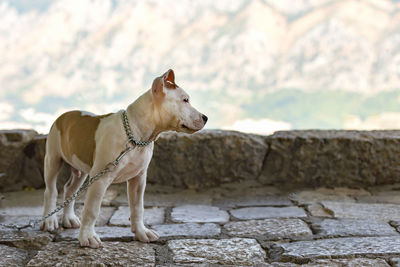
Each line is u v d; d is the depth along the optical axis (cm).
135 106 308
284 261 302
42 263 291
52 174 355
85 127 321
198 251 315
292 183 530
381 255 301
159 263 297
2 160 524
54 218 361
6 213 421
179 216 414
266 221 389
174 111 302
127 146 302
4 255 308
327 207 435
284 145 529
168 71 306
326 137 524
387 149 514
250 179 533
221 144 525
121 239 339
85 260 294
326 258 300
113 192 504
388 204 448
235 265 294
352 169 521
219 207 454
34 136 548
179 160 527
